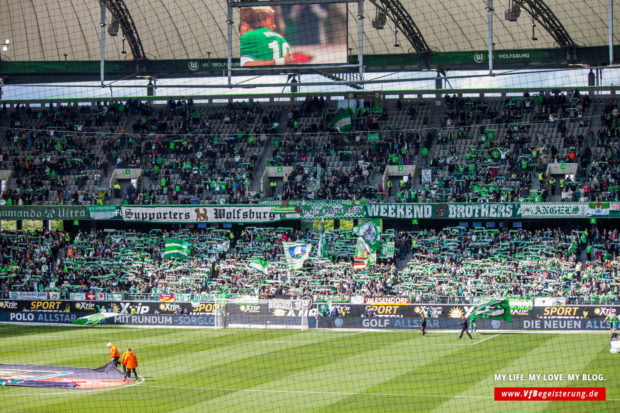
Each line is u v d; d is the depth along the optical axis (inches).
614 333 1704.0
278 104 3302.2
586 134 2881.4
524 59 2967.5
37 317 2495.1
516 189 2699.3
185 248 2657.5
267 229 2856.8
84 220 3011.8
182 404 1205.7
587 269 2373.3
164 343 1961.1
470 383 1342.3
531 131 2938.0
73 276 2637.8
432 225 2824.8
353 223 2824.8
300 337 2070.6
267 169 2977.4
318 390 1305.4
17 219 2933.1
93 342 1991.9
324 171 2947.8
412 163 2925.7
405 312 2244.1
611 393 1242.6
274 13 2583.7
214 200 2908.5
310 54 2573.8
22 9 2987.2
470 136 2974.9
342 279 2492.6
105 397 1262.3
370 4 2942.9
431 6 2773.1
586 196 2623.0
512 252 2566.4
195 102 3383.4
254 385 1359.5
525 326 2159.2
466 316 2159.2
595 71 3058.6
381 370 1497.3
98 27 3056.1
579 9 2691.9
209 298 2409.0
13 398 1259.2
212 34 3031.5
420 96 3208.7
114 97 3282.5
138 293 2460.6
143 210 2859.3
